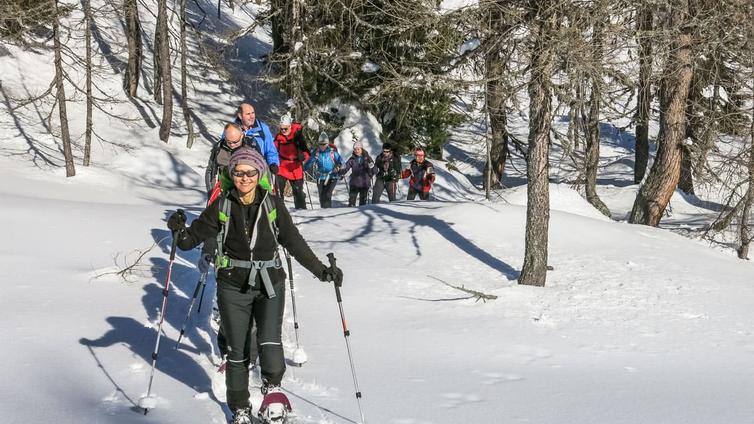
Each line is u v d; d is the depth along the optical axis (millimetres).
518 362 6738
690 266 11148
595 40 9188
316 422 4617
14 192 14602
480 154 14562
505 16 9711
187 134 26531
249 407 4430
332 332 7312
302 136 14234
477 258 11047
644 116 16594
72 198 15422
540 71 9312
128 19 26922
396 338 7293
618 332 8125
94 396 4879
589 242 12109
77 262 9195
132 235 10812
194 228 4375
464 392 5539
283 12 23234
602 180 31531
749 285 10359
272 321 4359
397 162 17188
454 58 11102
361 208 13844
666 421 4996
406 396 5340
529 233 9914
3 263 8836
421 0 10727
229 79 28844
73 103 25031
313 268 4500
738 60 15070
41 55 26406
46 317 6785
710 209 24234
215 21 36875
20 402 4598
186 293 8117
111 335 6375
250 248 4277
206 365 5801
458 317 8367
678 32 11625
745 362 7172
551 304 9102
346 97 24391
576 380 6145
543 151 9820
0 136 21453
